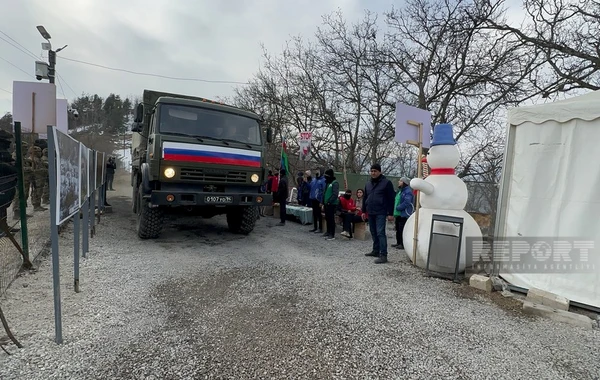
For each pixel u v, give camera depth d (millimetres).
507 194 4418
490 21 11266
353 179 15477
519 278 4215
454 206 4961
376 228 5504
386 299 3734
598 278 3596
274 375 2271
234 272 4484
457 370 2432
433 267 4695
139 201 6430
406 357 2570
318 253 5859
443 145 5090
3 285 3480
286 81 17328
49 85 5551
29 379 2076
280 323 3039
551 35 10359
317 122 16594
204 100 7188
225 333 2812
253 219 6871
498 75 12000
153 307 3254
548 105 3982
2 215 4078
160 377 2182
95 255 4820
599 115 3588
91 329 2734
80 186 3391
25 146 7801
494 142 12625
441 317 3324
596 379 2383
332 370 2363
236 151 5863
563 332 3100
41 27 11820
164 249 5531
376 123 15492
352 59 15414
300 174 11461
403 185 6816
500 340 2904
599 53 9758
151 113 6121
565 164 3873
